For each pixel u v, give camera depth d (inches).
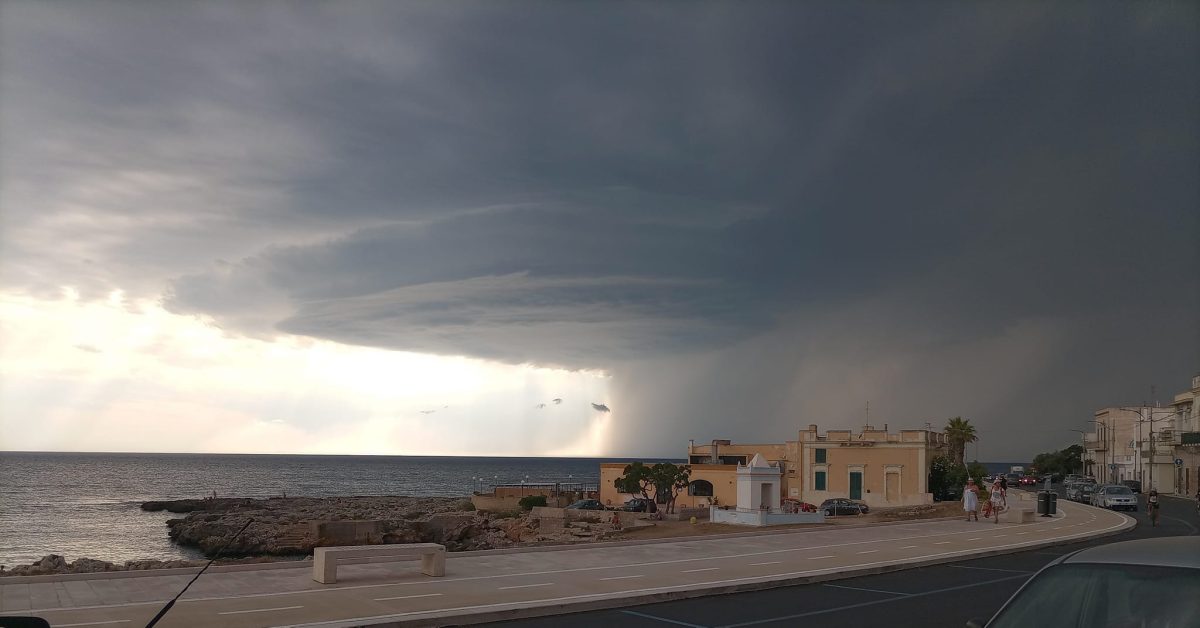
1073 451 5728.3
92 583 621.6
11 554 2303.2
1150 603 218.4
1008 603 243.0
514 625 524.7
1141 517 1749.5
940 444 2851.9
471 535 2317.9
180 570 672.4
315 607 540.7
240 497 4877.0
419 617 509.4
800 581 706.8
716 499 2603.3
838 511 2015.3
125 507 4185.5
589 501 2566.4
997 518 1461.6
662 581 678.5
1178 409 3513.8
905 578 753.6
